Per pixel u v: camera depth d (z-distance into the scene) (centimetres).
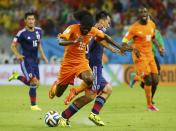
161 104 5266
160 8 9225
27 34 4747
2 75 8506
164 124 3606
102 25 3675
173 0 9469
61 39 3291
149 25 4712
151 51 4731
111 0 9538
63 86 3566
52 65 8394
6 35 8969
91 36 3403
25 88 7625
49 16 9381
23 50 4775
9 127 3441
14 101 5481
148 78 4609
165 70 8388
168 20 9156
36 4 9675
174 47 8525
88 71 3388
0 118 3966
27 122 3712
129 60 8569
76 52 3406
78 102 3388
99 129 3328
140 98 5972
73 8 9344
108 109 4700
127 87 8012
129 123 3666
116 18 9262
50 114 3447
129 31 4700
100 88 3622
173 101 5619
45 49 8619
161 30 8981
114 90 7350
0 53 8700
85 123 3656
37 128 3378
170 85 8356
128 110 4625
